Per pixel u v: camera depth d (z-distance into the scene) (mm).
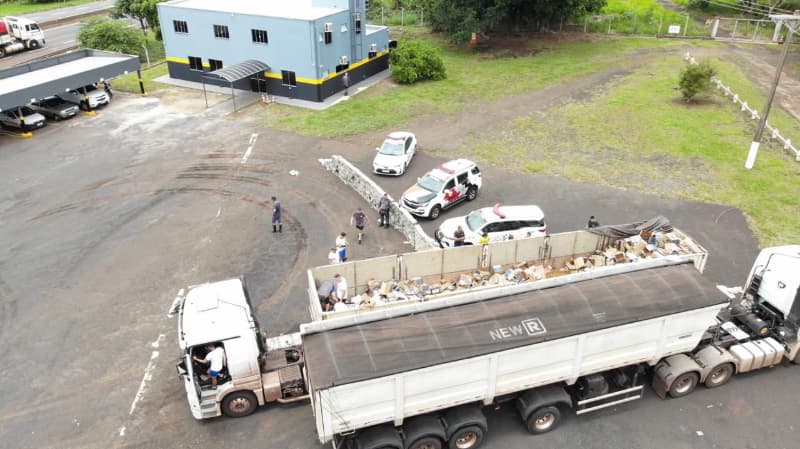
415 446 11727
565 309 12203
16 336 15961
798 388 14055
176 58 39500
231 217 22438
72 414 13398
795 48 47781
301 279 18469
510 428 12992
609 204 23250
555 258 17281
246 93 37500
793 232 20969
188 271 18953
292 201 23734
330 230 21500
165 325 16391
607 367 12703
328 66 35844
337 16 35594
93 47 43688
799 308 13914
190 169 26656
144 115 33625
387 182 25531
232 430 12922
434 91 37969
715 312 12852
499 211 19844
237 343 12312
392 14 59531
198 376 12711
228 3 39844
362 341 11273
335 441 11500
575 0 48469
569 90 37906
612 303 12391
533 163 27281
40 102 33219
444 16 46969
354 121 32625
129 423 13156
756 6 55969
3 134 30781
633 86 38406
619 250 17516
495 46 49281
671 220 21938
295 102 35781
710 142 29312
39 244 20625
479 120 32938
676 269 13719
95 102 33969
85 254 19984
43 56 46000
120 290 18000
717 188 24516
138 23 58625
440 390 11367
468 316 11969
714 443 12500
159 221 22141
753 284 14992
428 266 15977
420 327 11641
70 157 27953
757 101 35156
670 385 13430
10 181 25469
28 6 65500
